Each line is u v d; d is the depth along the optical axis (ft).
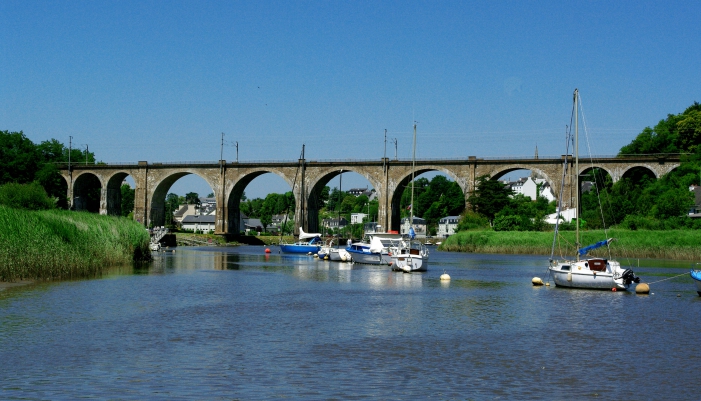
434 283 163.53
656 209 304.91
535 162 351.67
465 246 334.65
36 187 282.15
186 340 84.17
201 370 69.36
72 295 122.42
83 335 86.07
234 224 418.72
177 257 274.98
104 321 96.53
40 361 72.02
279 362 73.26
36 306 108.17
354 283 162.30
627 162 341.41
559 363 74.49
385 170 375.86
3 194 270.46
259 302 122.11
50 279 146.30
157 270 191.01
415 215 640.58
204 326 94.48
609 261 151.64
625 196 327.47
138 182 420.36
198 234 419.95
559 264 155.53
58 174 430.61
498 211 365.61
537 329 95.86
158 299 122.42
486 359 76.07
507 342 85.87
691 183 325.83
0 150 412.16
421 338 87.86
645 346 84.12
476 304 122.62
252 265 228.63
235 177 406.62
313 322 99.50
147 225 410.72
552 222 344.69
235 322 98.43
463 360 75.41
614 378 68.54
